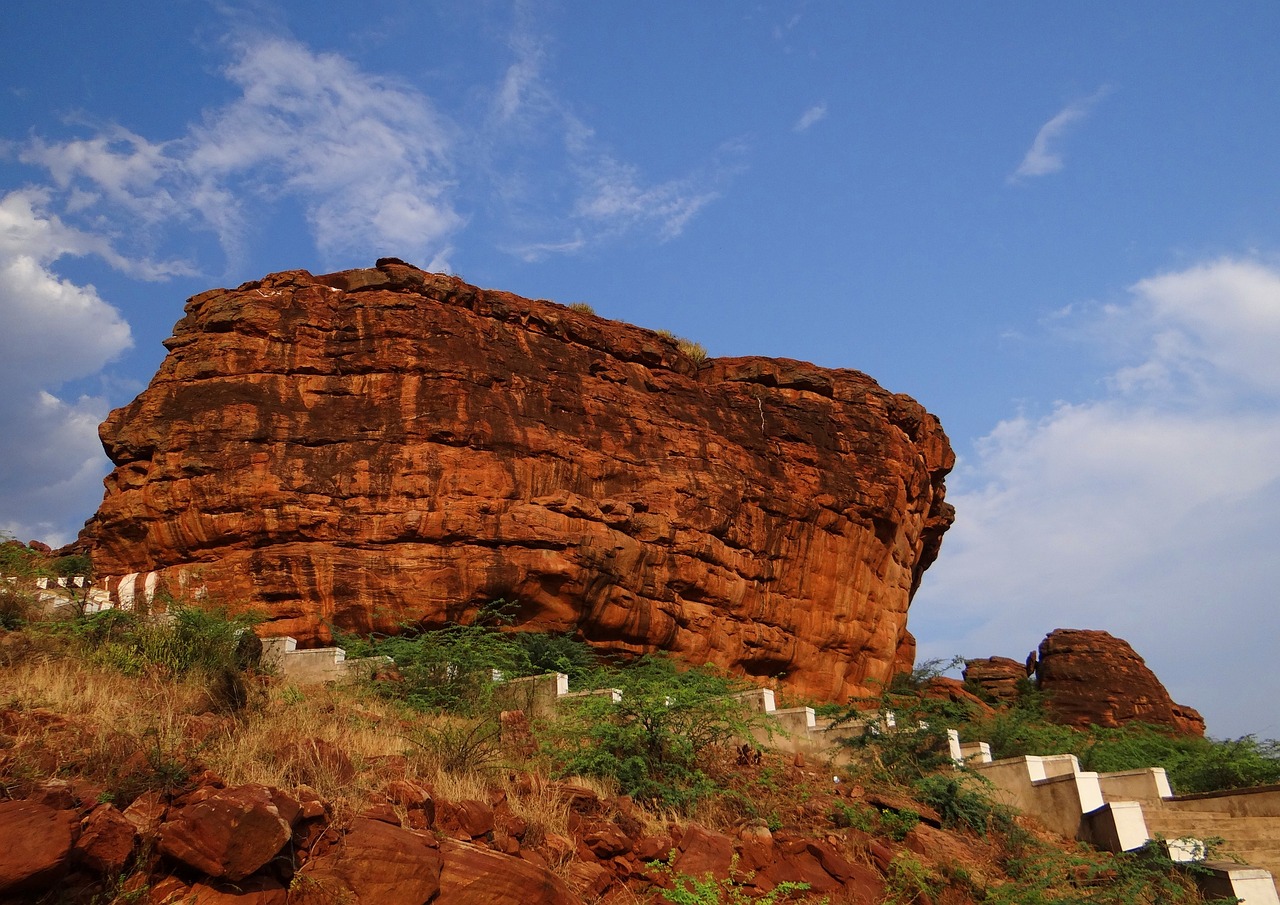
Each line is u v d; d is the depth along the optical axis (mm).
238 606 21656
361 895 8188
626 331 30094
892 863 12336
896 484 32125
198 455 22875
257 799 8047
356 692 15375
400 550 22750
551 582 23438
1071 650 47562
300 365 24328
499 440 24531
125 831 7590
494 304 27203
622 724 13898
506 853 9586
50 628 13781
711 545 26922
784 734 15781
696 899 9953
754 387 31688
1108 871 13109
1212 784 19812
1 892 6684
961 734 21000
